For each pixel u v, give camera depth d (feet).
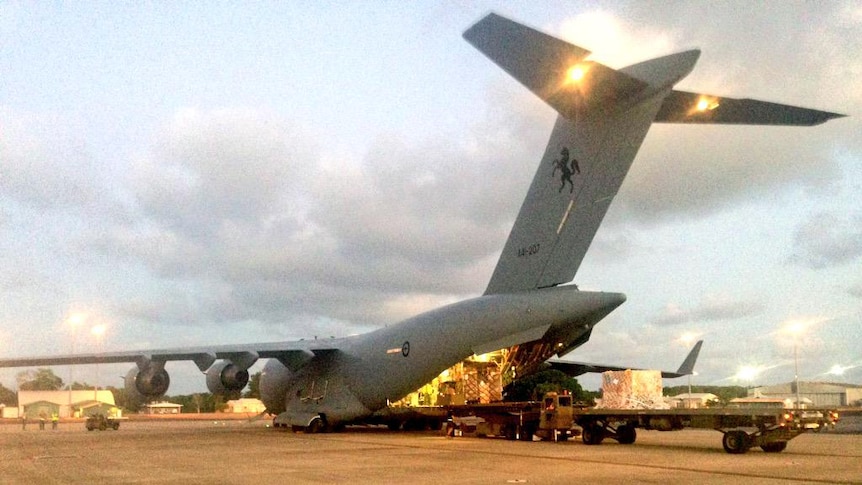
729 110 54.65
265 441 79.61
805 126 52.80
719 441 77.41
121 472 47.93
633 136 59.98
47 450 69.92
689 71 53.98
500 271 77.41
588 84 57.06
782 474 43.06
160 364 91.91
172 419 243.81
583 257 66.18
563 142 68.74
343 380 96.58
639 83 55.93
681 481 39.93
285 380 110.52
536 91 57.67
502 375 89.56
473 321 77.20
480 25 43.34
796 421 56.08
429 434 91.25
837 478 41.04
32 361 87.35
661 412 63.82
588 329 73.56
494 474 44.16
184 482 42.09
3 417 308.40
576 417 71.97
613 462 50.90
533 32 42.73
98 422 141.08
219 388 101.35
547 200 70.74
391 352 88.53
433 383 95.96
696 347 105.19
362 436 87.66
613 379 74.79
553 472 44.91
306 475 44.83
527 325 71.41
